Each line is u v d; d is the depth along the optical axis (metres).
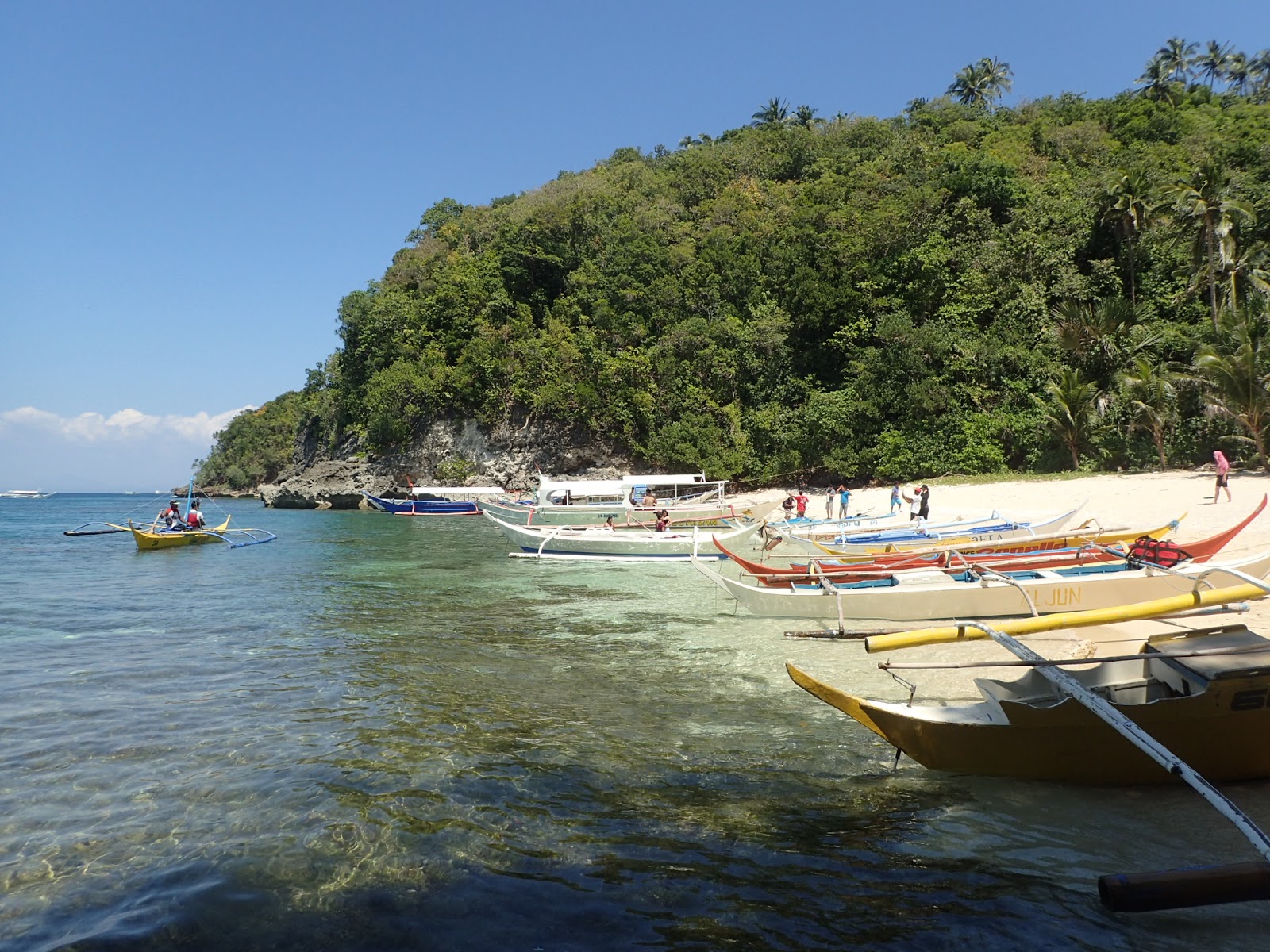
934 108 80.50
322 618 16.08
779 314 57.00
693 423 55.69
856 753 8.12
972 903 5.32
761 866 5.90
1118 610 7.56
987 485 38.91
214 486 122.88
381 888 5.72
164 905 5.52
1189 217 40.38
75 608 17.41
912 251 52.94
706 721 9.25
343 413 77.06
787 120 93.12
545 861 6.05
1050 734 6.87
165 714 9.70
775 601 14.85
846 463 47.94
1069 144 64.94
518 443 63.50
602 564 25.56
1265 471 31.38
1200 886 4.80
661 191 76.56
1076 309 42.94
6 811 7.02
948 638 7.42
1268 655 6.78
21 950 5.01
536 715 9.60
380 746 8.55
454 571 23.92
